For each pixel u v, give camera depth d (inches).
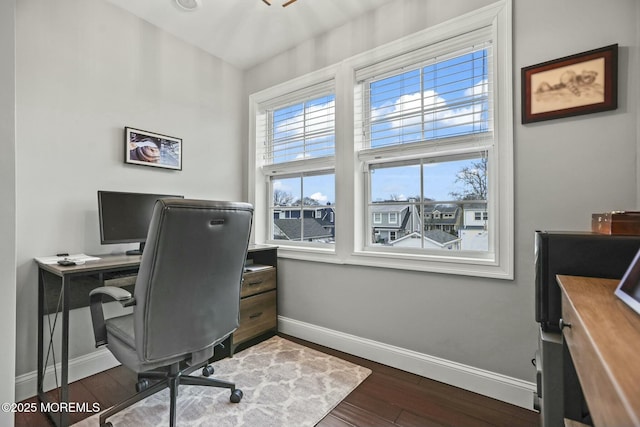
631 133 53.1
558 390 37.9
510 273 63.9
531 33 62.2
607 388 15.7
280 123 114.3
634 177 52.9
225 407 61.7
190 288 49.7
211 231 50.4
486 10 67.2
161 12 85.7
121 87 83.7
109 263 63.7
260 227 116.4
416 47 78.0
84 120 76.4
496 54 66.1
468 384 68.6
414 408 61.9
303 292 99.3
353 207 88.6
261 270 96.6
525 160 62.8
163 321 47.4
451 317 71.6
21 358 66.3
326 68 94.7
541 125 61.2
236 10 84.9
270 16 87.7
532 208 62.0
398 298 79.6
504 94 65.0
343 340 89.1
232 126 114.5
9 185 47.7
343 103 91.1
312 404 62.9
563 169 59.1
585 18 56.9
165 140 93.2
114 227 76.0
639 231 37.9
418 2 77.8
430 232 79.4
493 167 69.2
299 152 107.7
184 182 98.9
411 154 81.0
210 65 107.2
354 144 89.0
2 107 47.1
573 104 57.5
